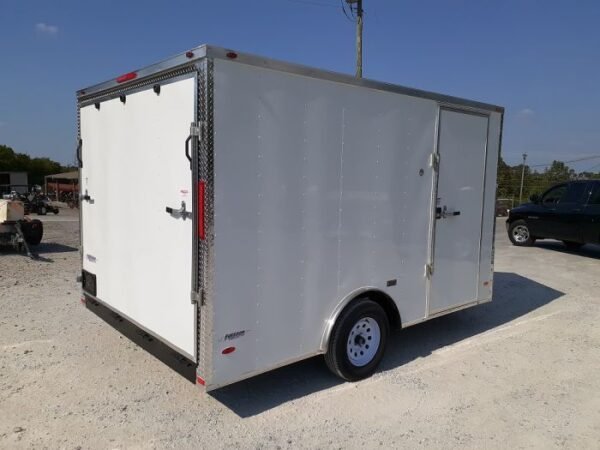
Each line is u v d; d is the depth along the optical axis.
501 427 3.23
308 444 2.95
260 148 3.05
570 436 3.14
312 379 3.90
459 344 4.86
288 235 3.27
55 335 4.69
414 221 4.23
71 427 3.05
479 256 5.05
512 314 6.04
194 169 2.88
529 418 3.36
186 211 3.04
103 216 4.11
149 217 3.44
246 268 3.07
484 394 3.72
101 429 3.04
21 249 10.17
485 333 5.24
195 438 2.97
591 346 4.88
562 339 5.09
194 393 3.56
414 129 4.10
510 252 11.16
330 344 3.65
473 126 4.74
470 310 6.20
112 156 3.89
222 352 3.01
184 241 3.09
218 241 2.92
